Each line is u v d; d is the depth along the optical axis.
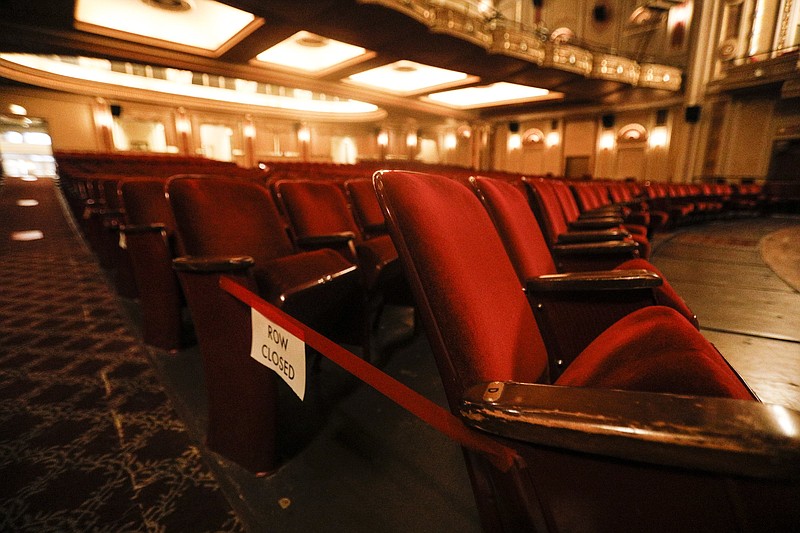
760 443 0.27
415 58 10.49
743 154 11.81
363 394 1.49
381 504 0.98
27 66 12.16
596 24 13.70
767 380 1.53
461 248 0.60
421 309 0.49
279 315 0.77
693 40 12.27
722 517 0.37
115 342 1.96
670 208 5.80
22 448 1.19
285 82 12.09
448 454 1.16
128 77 14.55
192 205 1.23
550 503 0.45
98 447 1.19
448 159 20.61
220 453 1.15
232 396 1.08
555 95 14.04
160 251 1.77
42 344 1.93
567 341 0.99
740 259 3.92
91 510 0.96
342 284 1.42
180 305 1.84
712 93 12.16
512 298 0.75
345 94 13.43
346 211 2.17
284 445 1.20
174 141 15.80
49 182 14.27
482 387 0.44
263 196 1.57
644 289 0.90
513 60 10.54
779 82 10.55
